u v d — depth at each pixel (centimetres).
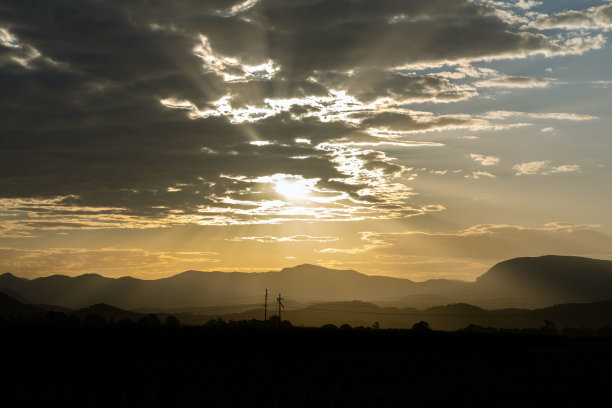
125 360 6844
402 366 6212
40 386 4588
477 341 10431
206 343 8356
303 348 8488
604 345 11625
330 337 9350
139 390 4375
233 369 5838
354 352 8606
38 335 7994
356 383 4778
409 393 4262
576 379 5153
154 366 6088
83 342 7869
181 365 6209
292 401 3900
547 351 9112
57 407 3700
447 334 10494
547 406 3834
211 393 4231
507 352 8788
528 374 5509
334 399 3988
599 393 4372
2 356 7025
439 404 3841
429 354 8238
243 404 3788
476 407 3753
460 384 4766
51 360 6738
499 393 4322
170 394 4191
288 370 5750
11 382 4819
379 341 9350
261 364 6372
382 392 4288
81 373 5441
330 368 5978
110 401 3900
